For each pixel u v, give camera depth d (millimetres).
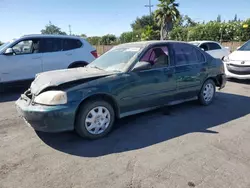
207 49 11586
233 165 2828
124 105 3869
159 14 28812
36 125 3305
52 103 3215
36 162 2941
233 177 2588
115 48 4887
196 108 5160
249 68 7520
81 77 3510
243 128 3994
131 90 3898
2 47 6844
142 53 4145
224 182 2502
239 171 2701
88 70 4094
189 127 4059
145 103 4164
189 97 4977
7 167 2828
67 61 7465
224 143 3424
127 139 3600
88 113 3516
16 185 2477
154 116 4648
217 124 4191
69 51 7535
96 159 3006
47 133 3852
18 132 3910
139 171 2721
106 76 3684
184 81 4711
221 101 5746
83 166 2842
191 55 4977
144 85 4059
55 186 2461
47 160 2992
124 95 3820
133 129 3996
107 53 4832
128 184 2482
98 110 3625
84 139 3609
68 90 3318
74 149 3293
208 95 5363
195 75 4914
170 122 4309
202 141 3492
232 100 5844
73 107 3291
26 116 3324
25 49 6930
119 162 2926
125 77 3820
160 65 4383
